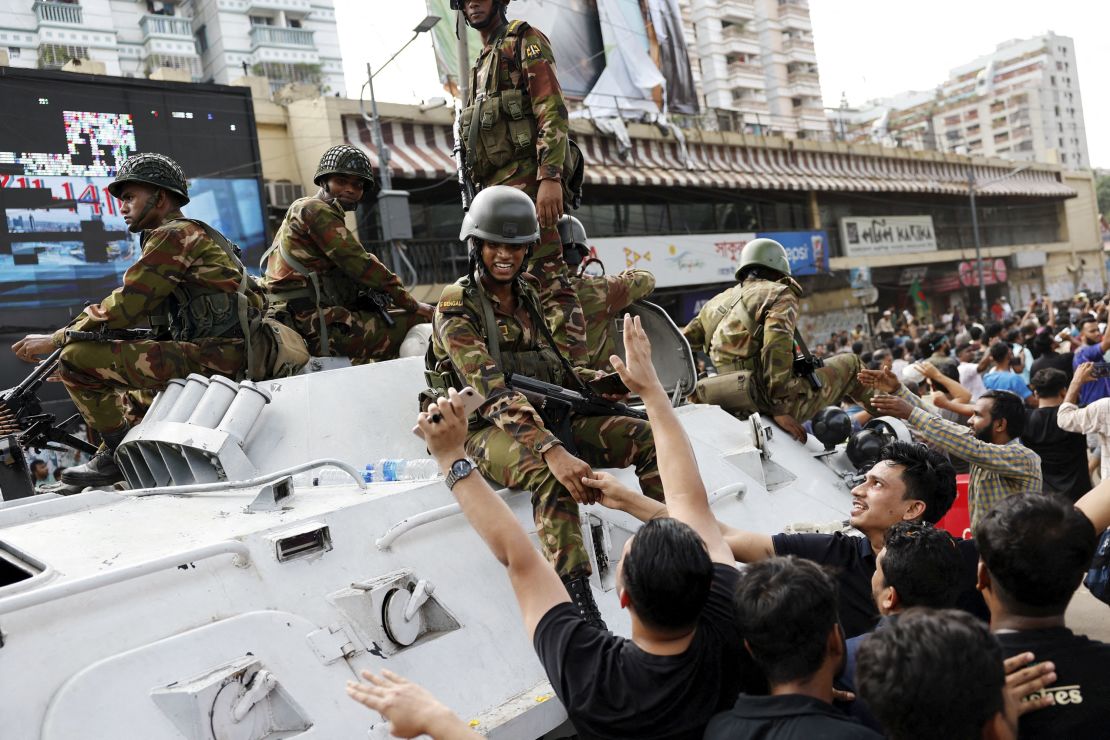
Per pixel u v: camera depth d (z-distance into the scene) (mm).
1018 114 117562
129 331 4359
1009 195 40438
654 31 23609
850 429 5551
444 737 1996
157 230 4297
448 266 19109
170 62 42156
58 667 2162
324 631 2598
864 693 1817
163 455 3684
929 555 2641
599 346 5043
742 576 2188
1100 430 6289
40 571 2512
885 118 60812
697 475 2795
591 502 3107
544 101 4355
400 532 2932
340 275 5125
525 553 2473
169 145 13367
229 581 2559
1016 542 2211
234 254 4609
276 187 17328
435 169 18312
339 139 17688
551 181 4273
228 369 4422
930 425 4344
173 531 2818
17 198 11961
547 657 2361
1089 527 2240
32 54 35719
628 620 3414
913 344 16156
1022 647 2197
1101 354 9273
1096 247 49031
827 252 28938
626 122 23047
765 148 27594
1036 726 2107
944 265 37156
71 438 4727
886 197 34125
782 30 56781
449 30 16328
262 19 47031
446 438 2518
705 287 25219
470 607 2963
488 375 3332
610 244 22094
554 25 21328
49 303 12188
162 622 2373
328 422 3873
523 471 3281
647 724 2230
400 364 4254
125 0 42062
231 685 2297
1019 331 15328
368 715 2520
